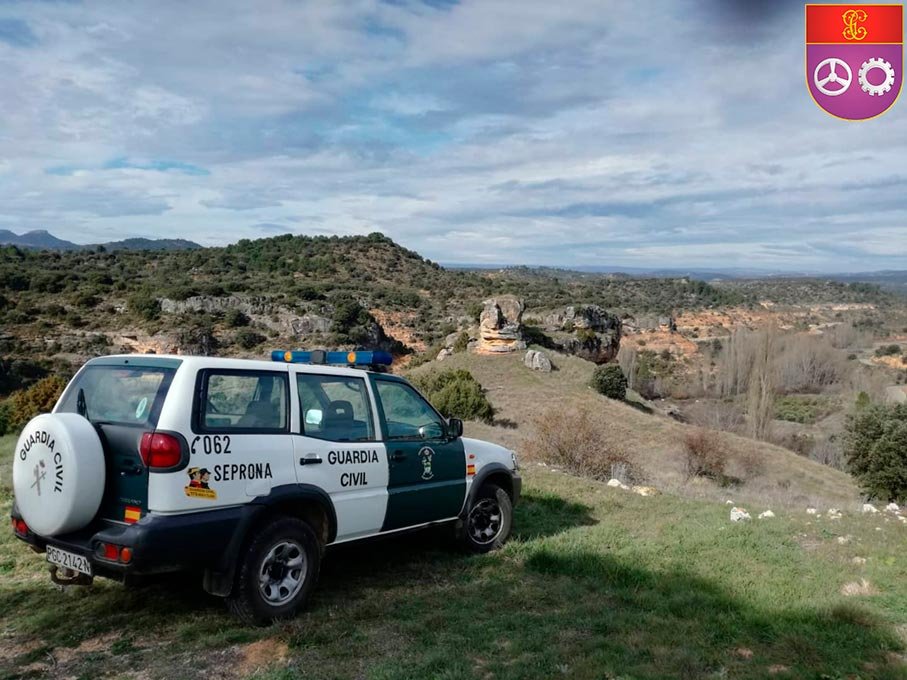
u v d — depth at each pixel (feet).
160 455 13.56
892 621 16.94
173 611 15.94
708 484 78.28
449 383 109.70
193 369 14.58
